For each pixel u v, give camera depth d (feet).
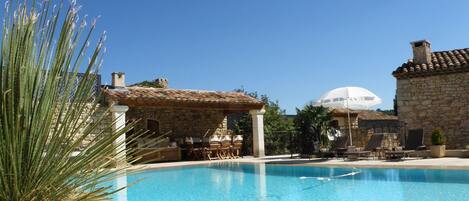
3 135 9.02
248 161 56.18
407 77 59.00
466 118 54.65
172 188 38.22
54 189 9.46
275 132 74.08
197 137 71.77
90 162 9.89
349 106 58.03
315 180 39.01
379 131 66.74
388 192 30.42
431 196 27.81
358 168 43.60
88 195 9.75
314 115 69.21
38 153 9.43
